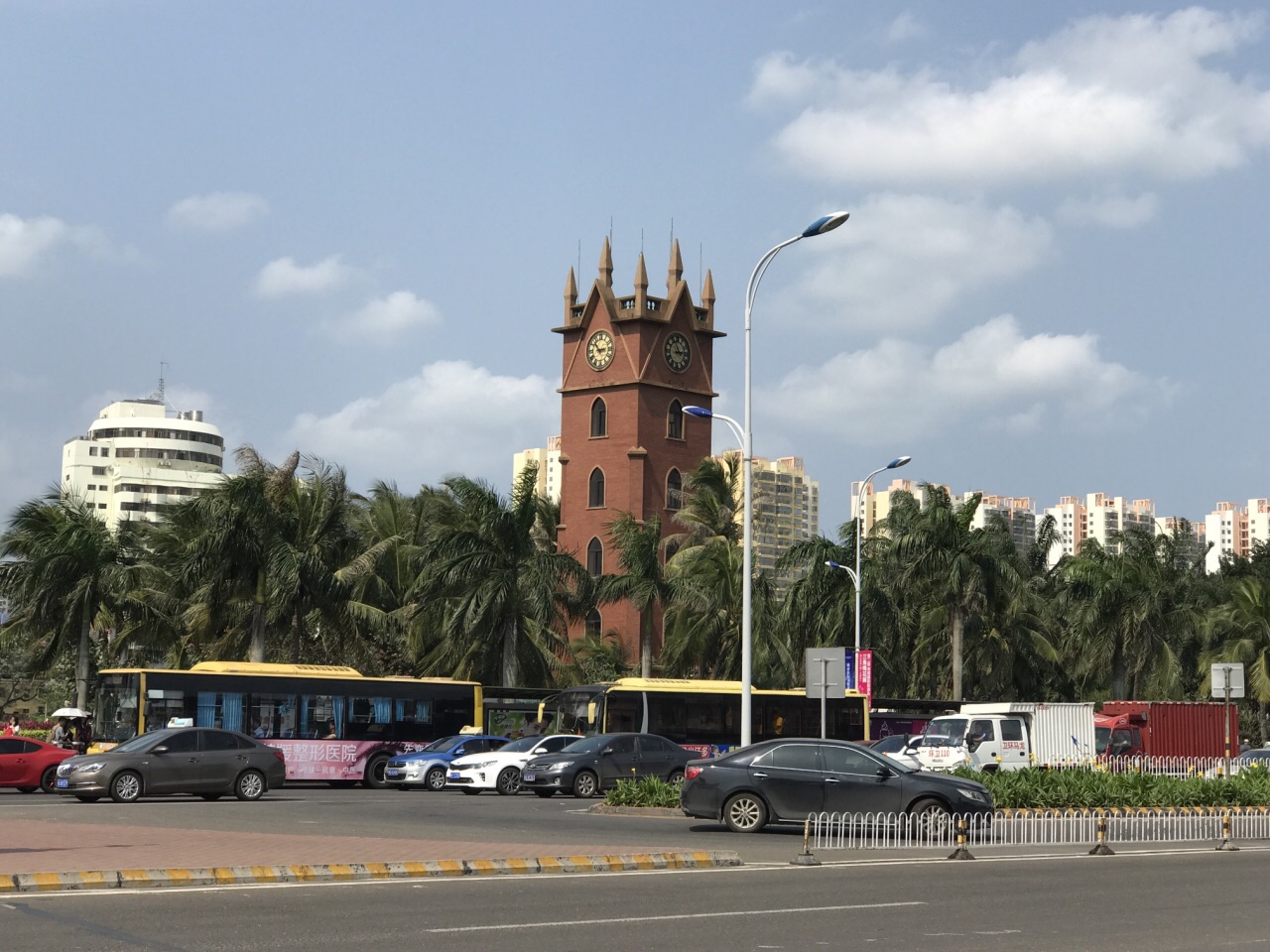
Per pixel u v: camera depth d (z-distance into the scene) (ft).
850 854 75.92
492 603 185.88
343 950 41.47
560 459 309.42
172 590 199.11
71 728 163.84
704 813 88.94
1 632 188.34
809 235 108.99
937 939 46.11
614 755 132.67
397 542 217.36
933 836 83.46
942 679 232.53
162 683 147.33
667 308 306.96
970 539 208.33
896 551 213.87
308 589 180.34
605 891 56.59
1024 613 229.86
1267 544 328.08
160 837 75.72
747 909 51.93
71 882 54.13
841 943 44.93
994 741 134.82
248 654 189.57
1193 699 270.67
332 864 60.39
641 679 170.81
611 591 205.98
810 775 87.10
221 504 177.88
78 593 178.50
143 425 593.83
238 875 57.21
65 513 185.68
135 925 45.42
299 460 184.65
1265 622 245.86
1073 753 160.86
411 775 149.69
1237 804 108.47
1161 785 108.47
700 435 309.63
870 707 181.27
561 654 215.51
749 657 110.52
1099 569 246.06
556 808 114.11
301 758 153.28
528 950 42.14
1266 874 68.69
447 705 162.40
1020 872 67.87
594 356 307.17
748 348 113.80
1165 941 46.55
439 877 60.64
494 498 188.03
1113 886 62.49
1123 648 244.01
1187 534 297.12
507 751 143.43
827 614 205.46
